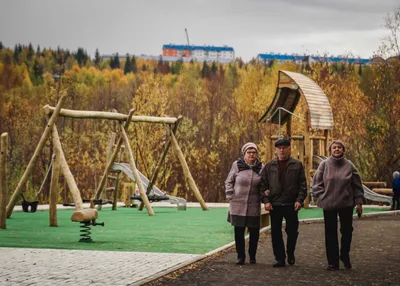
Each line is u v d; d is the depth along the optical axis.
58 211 23.66
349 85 47.47
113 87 95.06
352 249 12.56
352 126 45.25
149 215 21.69
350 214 9.95
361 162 43.12
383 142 41.62
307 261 10.82
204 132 60.00
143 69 119.88
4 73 103.69
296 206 10.06
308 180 25.36
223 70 99.00
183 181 52.22
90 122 59.12
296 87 25.45
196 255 11.05
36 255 10.88
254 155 10.43
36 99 85.75
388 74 43.75
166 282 8.62
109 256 10.81
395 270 9.84
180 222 18.56
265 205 10.16
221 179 53.62
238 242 10.37
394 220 20.25
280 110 26.22
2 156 16.19
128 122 22.42
